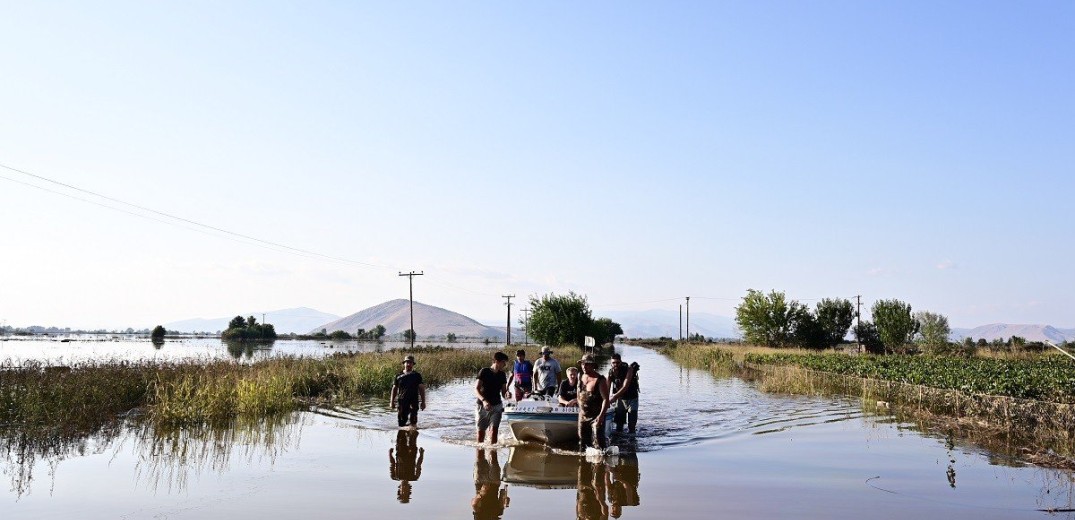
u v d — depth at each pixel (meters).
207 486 10.38
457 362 36.81
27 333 142.38
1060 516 8.91
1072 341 50.00
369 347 78.56
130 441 14.12
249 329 112.19
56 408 16.11
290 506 9.27
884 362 33.75
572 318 67.06
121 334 156.88
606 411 13.65
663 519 8.76
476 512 9.03
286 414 18.80
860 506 9.42
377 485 10.56
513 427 14.54
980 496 9.97
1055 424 15.96
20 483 10.48
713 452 13.80
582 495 10.03
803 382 28.34
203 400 17.45
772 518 8.77
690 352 60.09
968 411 18.64
